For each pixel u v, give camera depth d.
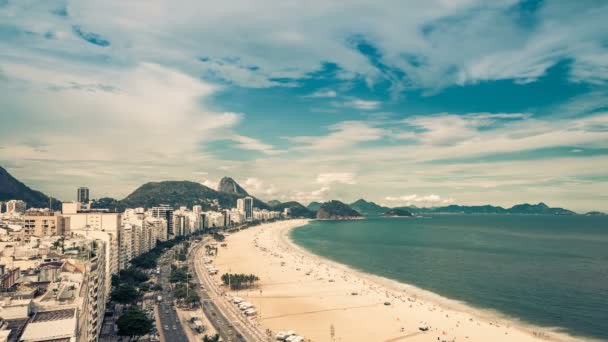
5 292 138.00
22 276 157.12
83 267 166.12
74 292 136.25
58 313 120.69
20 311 116.69
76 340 113.31
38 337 106.38
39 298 136.00
